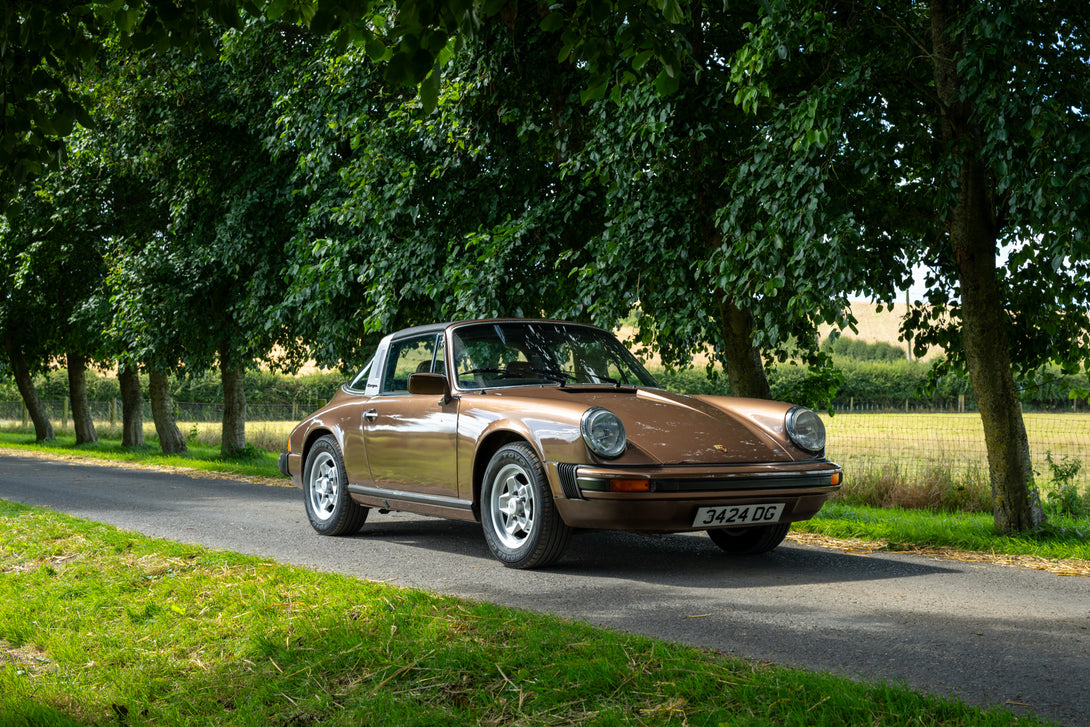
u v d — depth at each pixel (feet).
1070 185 18.88
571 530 17.94
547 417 17.75
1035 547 21.38
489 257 33.47
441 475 20.13
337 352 43.68
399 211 37.47
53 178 61.82
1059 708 9.67
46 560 19.47
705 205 29.09
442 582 17.13
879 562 19.61
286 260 50.06
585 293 30.53
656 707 9.27
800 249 22.41
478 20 12.37
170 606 14.57
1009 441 23.90
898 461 41.37
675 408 19.08
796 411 18.84
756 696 9.44
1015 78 19.94
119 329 59.72
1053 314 28.48
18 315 85.40
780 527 19.81
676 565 19.03
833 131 22.22
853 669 11.16
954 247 24.48
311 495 24.70
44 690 10.66
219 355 65.92
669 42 14.15
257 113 50.42
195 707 10.09
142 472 51.80
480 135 34.76
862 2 25.72
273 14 14.89
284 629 12.78
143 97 54.90
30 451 78.54
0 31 14.56
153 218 64.34
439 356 21.42
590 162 31.53
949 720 8.79
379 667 10.85
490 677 10.37
